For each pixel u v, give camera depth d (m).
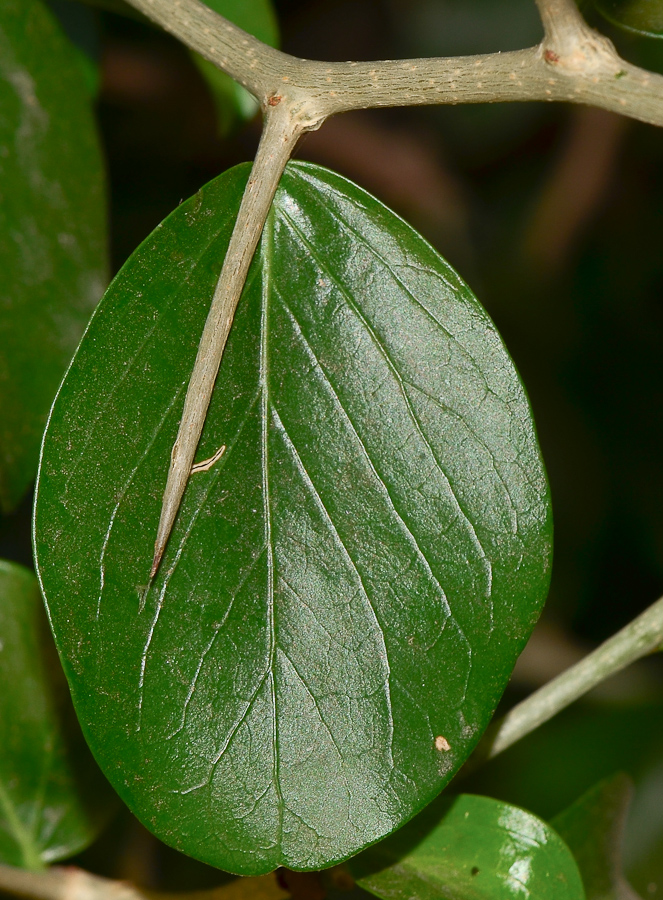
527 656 0.35
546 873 0.19
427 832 0.20
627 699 0.30
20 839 0.21
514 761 0.28
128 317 0.18
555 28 0.18
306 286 0.19
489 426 0.18
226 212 0.18
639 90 0.18
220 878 0.25
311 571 0.18
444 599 0.18
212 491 0.18
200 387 0.18
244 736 0.18
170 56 0.35
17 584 0.21
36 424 0.22
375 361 0.18
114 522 0.18
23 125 0.22
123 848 0.25
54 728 0.21
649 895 0.25
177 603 0.18
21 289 0.22
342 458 0.18
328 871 0.20
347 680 0.18
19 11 0.22
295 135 0.19
